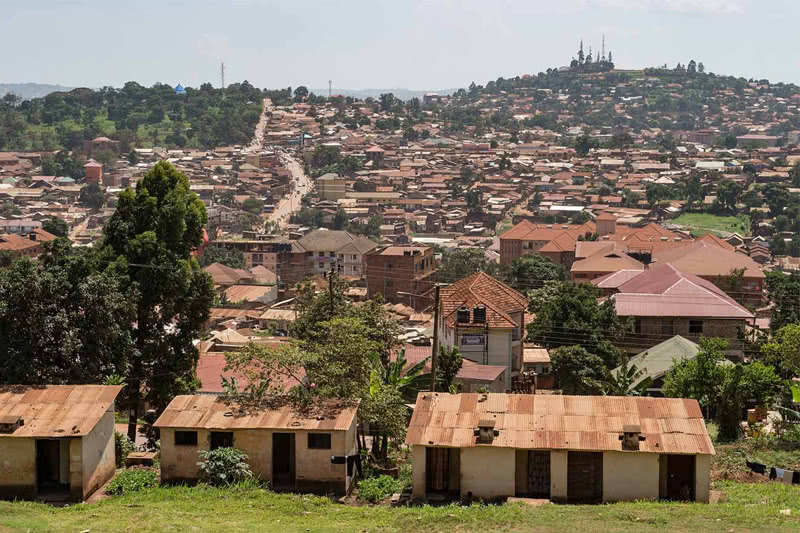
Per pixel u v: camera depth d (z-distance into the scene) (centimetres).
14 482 3984
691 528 3294
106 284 5225
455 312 7575
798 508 3634
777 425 5478
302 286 7088
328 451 4097
